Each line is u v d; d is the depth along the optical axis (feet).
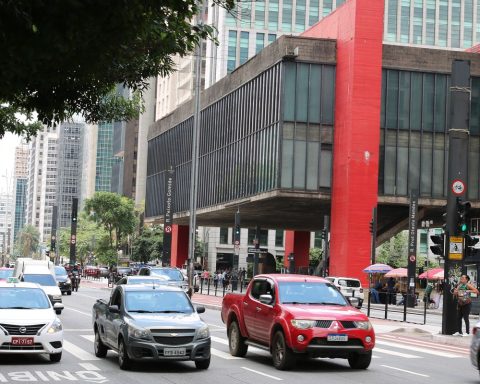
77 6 23.88
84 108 38.45
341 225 174.81
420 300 174.70
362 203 172.55
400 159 182.09
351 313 51.21
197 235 390.01
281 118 178.81
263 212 224.74
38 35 24.32
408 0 415.23
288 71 180.34
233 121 214.07
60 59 26.81
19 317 52.54
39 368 50.80
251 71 201.26
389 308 146.20
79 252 424.87
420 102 184.24
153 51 33.50
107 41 26.71
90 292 187.73
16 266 126.62
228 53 391.45
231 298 61.46
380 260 331.98
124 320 50.44
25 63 25.27
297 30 397.19
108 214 355.15
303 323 49.60
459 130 81.56
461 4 417.49
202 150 240.32
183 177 257.96
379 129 176.04
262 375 48.85
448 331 81.35
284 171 178.40
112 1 24.56
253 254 202.08
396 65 183.11
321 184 179.93
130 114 75.41
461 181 81.30
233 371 50.70
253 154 196.24
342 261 172.76
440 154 184.44
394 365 56.95
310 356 50.26
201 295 177.47
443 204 182.91
